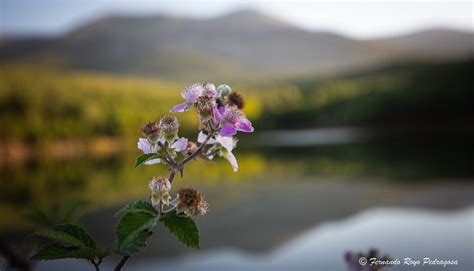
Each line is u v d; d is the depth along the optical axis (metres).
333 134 71.56
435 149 48.41
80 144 58.22
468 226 16.91
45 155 54.41
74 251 1.33
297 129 83.06
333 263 13.18
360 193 26.56
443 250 13.10
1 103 55.31
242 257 14.67
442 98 77.25
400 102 78.56
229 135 1.48
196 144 1.58
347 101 83.06
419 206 22.19
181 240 1.29
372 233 16.86
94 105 61.06
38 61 126.06
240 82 95.25
